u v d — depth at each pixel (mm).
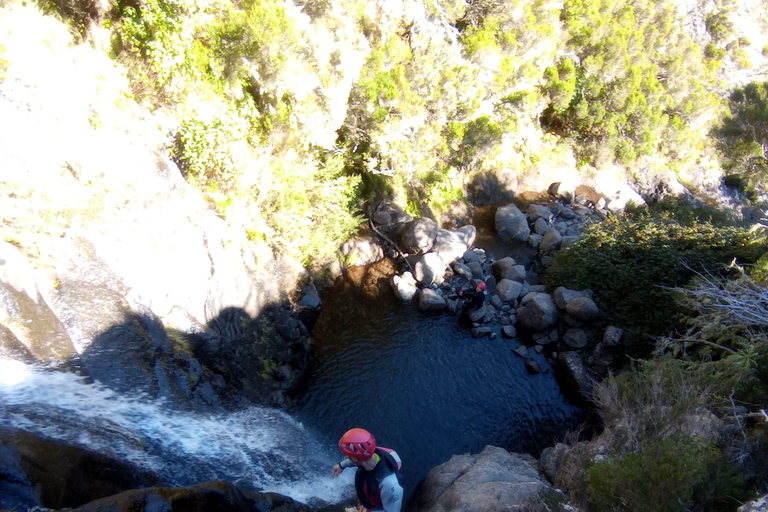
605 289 12016
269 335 9281
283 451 7539
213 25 9938
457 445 9141
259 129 10891
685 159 21188
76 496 4363
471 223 15531
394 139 12883
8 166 6367
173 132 9359
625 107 19094
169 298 7461
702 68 23953
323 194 11969
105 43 8867
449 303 12141
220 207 9555
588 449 6703
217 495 4473
